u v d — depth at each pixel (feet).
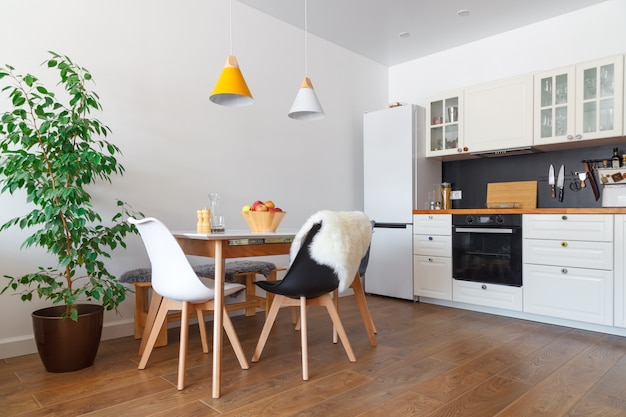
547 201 12.81
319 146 14.23
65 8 8.98
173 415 5.65
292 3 12.00
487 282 11.68
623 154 11.43
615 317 9.48
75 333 7.25
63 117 7.47
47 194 7.09
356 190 15.51
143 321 9.35
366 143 14.93
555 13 12.41
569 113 11.30
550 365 7.58
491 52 14.02
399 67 16.61
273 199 12.82
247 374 7.18
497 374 7.14
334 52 14.75
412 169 13.67
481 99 13.00
